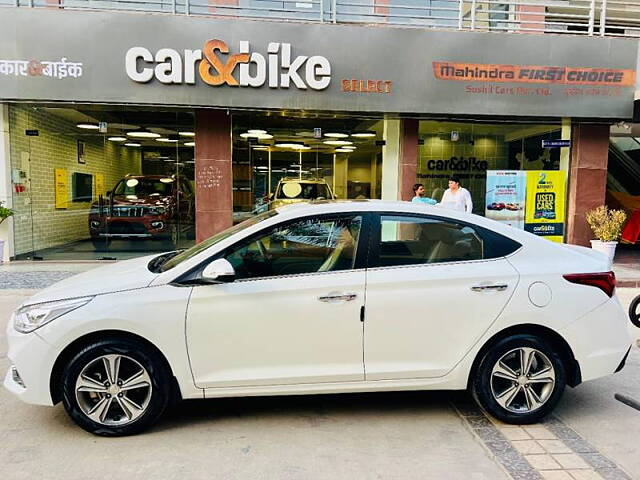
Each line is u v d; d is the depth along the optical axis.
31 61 9.50
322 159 11.70
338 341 3.61
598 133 11.76
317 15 10.62
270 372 3.59
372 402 4.18
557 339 3.78
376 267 3.71
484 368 3.72
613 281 3.91
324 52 10.09
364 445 3.47
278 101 10.11
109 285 3.59
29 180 11.27
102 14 9.52
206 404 4.11
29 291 8.19
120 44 9.61
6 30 9.39
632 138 16.80
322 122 11.56
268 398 4.23
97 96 9.68
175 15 9.65
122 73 9.67
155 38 9.66
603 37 10.72
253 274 3.67
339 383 3.66
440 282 3.68
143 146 11.33
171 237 11.51
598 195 11.90
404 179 11.59
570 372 3.84
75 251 11.57
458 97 10.50
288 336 3.58
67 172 11.34
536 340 3.73
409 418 3.89
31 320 3.49
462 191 10.06
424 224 3.83
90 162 11.41
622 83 10.84
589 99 10.81
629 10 11.04
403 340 3.66
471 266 3.76
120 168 11.45
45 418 3.84
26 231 11.38
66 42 9.52
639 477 3.10
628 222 14.06
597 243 11.19
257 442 3.49
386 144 11.69
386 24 10.47
